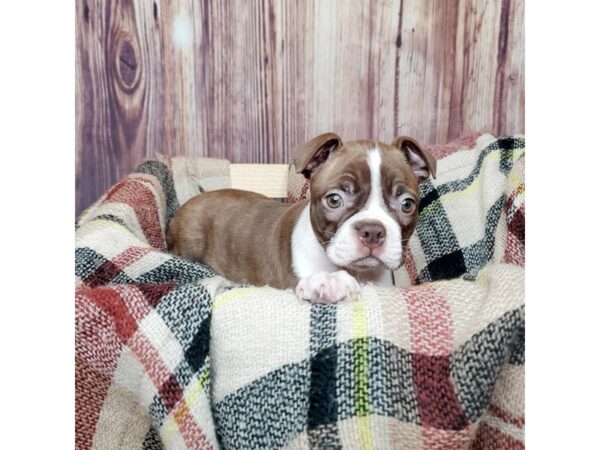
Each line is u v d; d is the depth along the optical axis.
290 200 0.55
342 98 0.58
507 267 0.25
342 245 0.34
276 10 0.56
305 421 0.23
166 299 0.25
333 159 0.38
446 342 0.23
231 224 0.48
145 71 0.56
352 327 0.24
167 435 0.24
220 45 0.56
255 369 0.24
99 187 0.56
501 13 0.58
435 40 0.58
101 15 0.54
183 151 0.58
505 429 0.24
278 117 0.58
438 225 0.46
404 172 0.37
